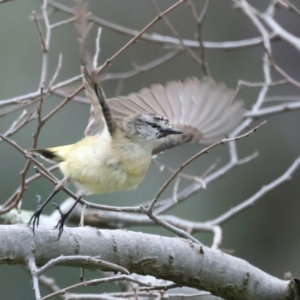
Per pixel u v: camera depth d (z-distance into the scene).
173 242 7.06
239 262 7.36
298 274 16.95
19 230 6.33
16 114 14.74
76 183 7.52
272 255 17.17
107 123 7.31
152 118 7.89
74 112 15.11
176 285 7.21
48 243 6.40
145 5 18.42
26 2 16.23
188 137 8.59
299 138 17.86
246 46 11.62
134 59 17.58
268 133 17.91
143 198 15.27
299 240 17.33
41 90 7.97
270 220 17.45
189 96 8.61
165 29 18.36
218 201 16.84
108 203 14.58
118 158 7.41
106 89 17.20
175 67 17.56
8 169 14.06
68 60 16.44
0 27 16.02
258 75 17.83
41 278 10.20
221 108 8.51
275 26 11.79
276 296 7.47
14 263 6.30
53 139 14.79
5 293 13.52
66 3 16.72
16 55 16.00
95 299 7.86
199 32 10.65
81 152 7.41
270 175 17.50
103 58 17.50
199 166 16.84
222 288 7.25
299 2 18.95
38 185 13.80
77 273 13.69
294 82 10.71
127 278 5.98
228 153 17.03
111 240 6.69
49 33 9.23
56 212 10.97
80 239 6.55
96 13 18.22
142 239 6.88
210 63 17.83
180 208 16.41
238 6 12.17
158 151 8.45
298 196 17.66
